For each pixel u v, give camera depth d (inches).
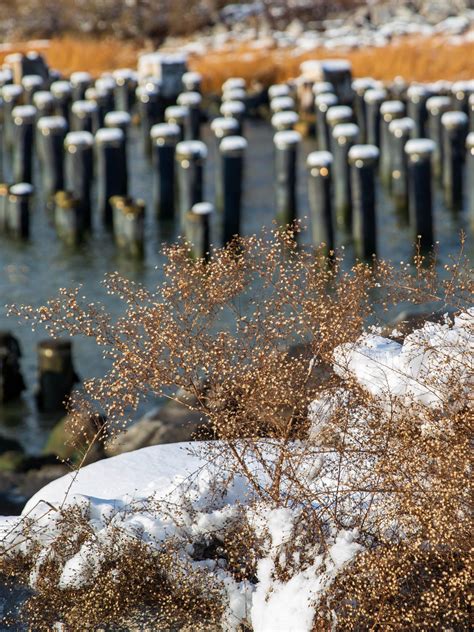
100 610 244.7
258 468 267.6
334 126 1230.3
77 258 1014.4
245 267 263.3
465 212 1180.5
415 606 214.8
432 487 223.9
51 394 645.9
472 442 232.4
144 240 1019.3
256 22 2610.7
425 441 231.6
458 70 1946.4
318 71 1745.8
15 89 1571.1
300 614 219.1
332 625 215.6
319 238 968.3
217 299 257.3
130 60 2283.5
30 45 2422.5
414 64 1971.0
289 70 2041.1
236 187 1052.5
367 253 979.3
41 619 249.0
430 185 994.1
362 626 215.9
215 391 257.6
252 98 1859.0
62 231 1051.9
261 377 252.4
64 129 1233.4
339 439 248.1
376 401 247.4
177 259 263.4
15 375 669.3
